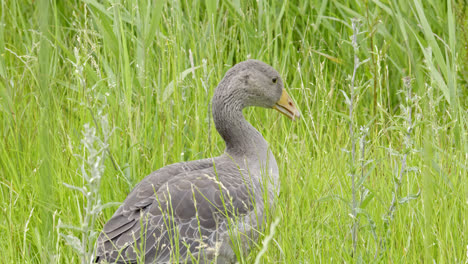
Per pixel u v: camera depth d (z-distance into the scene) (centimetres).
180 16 1229
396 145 1104
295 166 1019
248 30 1259
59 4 1436
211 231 834
